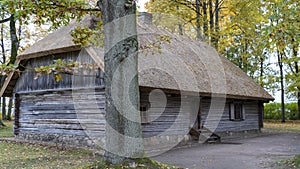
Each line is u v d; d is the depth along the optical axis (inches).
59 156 395.2
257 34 850.8
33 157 388.5
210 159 385.1
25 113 587.5
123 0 252.7
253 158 390.6
